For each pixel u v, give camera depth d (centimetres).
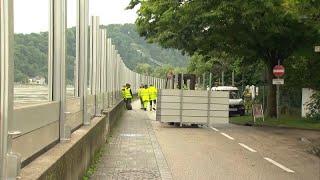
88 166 1566
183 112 3734
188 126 3772
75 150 1220
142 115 4988
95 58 2262
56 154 1022
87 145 1523
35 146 964
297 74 4600
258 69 5650
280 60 4284
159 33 4084
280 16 3438
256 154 2198
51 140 1134
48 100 1123
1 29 670
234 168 1794
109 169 1672
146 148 2286
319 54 4122
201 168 1773
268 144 2606
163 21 3784
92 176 1530
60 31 1151
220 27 3691
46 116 1065
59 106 1214
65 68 1220
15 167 723
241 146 2489
